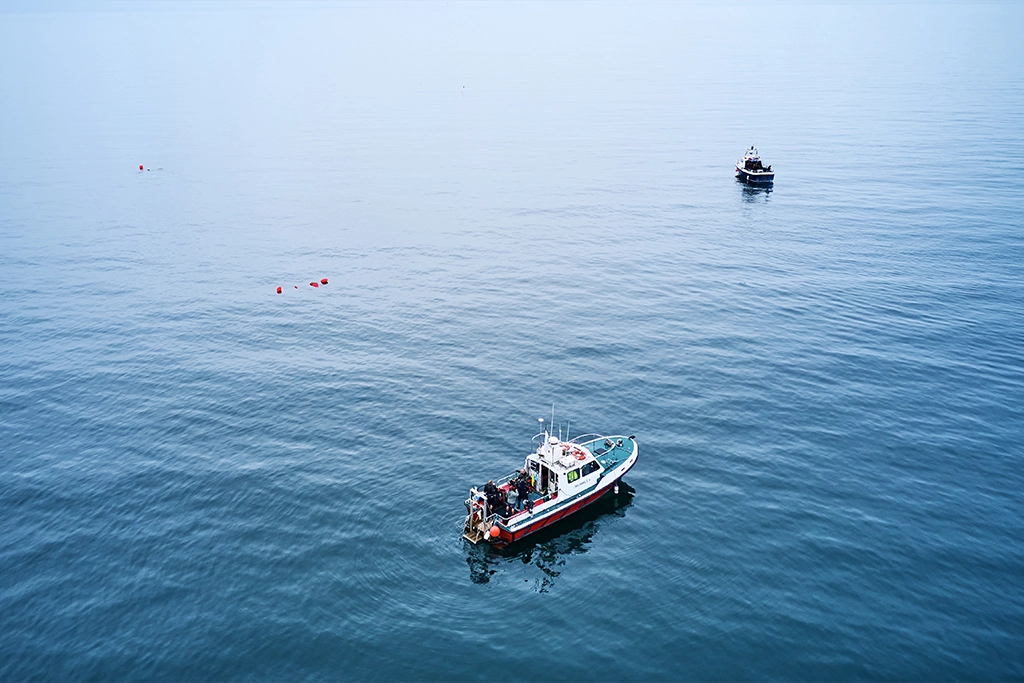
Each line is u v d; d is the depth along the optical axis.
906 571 53.50
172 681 46.03
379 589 53.00
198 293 110.19
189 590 53.16
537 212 146.50
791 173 168.00
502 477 65.06
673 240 128.25
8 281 114.81
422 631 49.44
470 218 143.75
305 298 108.12
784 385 79.81
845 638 48.06
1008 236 120.81
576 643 48.47
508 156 194.88
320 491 63.62
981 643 47.34
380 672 46.34
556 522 60.12
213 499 63.12
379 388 81.88
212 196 161.50
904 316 95.06
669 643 48.25
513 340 93.19
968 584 52.12
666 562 55.59
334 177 176.88
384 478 65.25
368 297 108.12
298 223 142.62
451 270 117.88
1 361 90.00
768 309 99.19
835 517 59.34
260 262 122.44
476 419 75.00
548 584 53.78
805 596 51.66
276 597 52.25
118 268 120.25
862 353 86.06
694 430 72.25
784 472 65.25
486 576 54.41
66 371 87.44
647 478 65.31
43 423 76.44
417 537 58.03
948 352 85.50
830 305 99.38
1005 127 199.00
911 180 156.25
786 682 45.06
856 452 67.62
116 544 58.06
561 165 183.75
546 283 111.56
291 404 78.81
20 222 143.38
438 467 66.81
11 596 53.09
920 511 59.62
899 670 45.62
